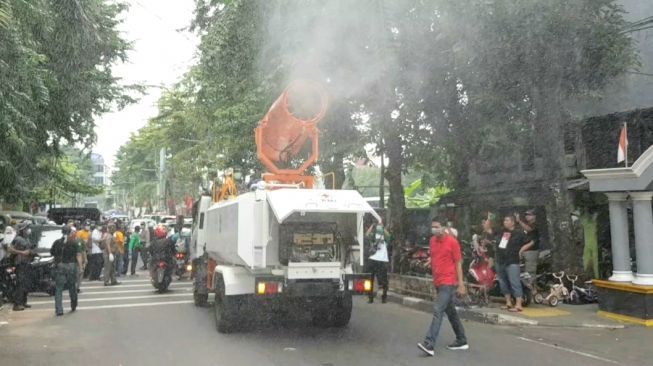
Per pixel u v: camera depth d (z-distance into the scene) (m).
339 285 8.17
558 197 11.73
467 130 12.95
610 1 11.28
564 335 8.75
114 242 16.91
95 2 13.57
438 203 17.91
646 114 13.16
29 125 11.03
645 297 9.34
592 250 12.74
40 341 8.46
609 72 11.66
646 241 9.56
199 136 28.56
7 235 12.93
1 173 13.32
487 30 10.66
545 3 10.24
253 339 8.45
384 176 16.17
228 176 10.75
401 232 15.19
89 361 7.18
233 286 8.47
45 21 11.00
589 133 14.14
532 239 11.05
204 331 9.12
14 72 9.59
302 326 9.46
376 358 7.25
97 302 12.81
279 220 7.58
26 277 11.91
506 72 11.42
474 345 8.05
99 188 32.22
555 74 11.43
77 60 13.34
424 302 11.62
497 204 16.14
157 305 12.27
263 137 8.98
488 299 11.00
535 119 12.17
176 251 17.39
